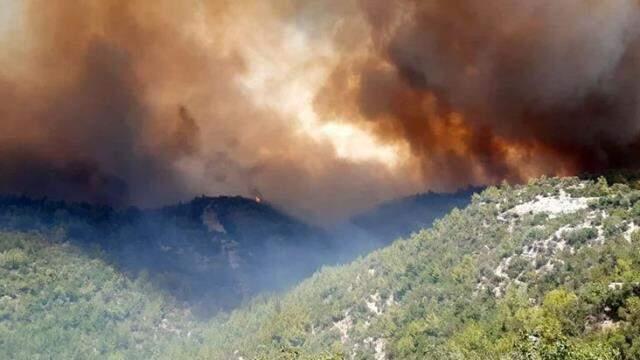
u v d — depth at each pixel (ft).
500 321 597.52
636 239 647.15
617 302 547.08
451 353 574.97
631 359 485.56
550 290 623.36
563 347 471.62
